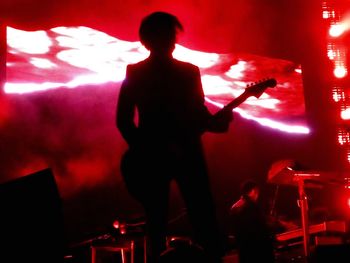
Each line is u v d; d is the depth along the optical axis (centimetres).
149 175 261
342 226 514
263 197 705
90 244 629
